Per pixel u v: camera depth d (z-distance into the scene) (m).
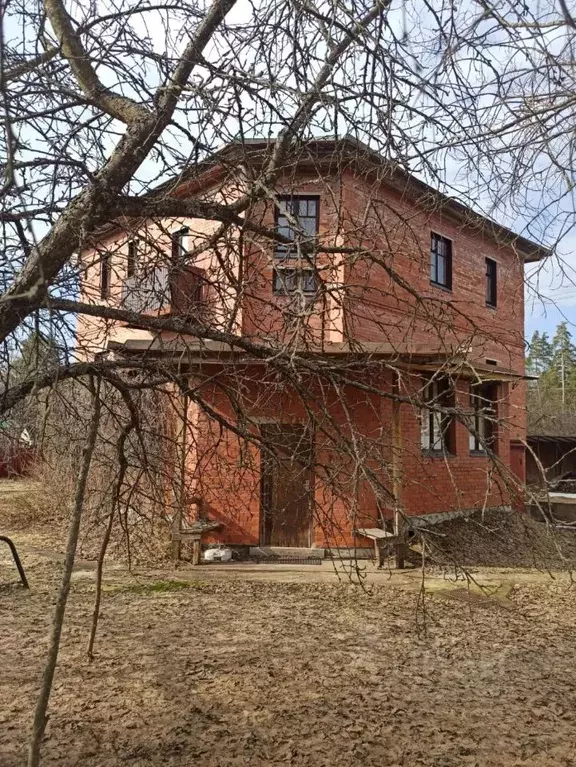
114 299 4.64
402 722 4.89
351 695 5.34
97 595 5.93
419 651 6.45
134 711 4.96
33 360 3.79
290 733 4.68
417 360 6.31
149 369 4.02
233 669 5.82
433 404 3.63
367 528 10.32
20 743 4.45
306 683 5.56
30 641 6.41
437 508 12.38
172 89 3.21
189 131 3.48
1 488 19.23
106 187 3.27
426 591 8.87
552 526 3.12
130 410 4.27
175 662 5.94
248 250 4.22
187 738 4.58
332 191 4.00
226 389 4.45
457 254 14.60
